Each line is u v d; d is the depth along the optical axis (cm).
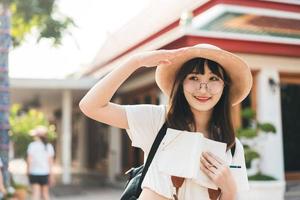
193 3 1158
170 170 195
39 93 1588
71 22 1190
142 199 200
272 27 938
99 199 1124
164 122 206
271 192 759
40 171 919
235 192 197
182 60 206
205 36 827
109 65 1513
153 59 195
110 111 202
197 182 196
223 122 212
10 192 848
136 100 1270
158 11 1552
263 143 893
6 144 865
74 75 2059
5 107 872
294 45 895
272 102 913
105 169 1683
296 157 980
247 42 860
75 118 2222
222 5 970
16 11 1141
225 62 203
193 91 201
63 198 1147
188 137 199
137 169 223
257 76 916
